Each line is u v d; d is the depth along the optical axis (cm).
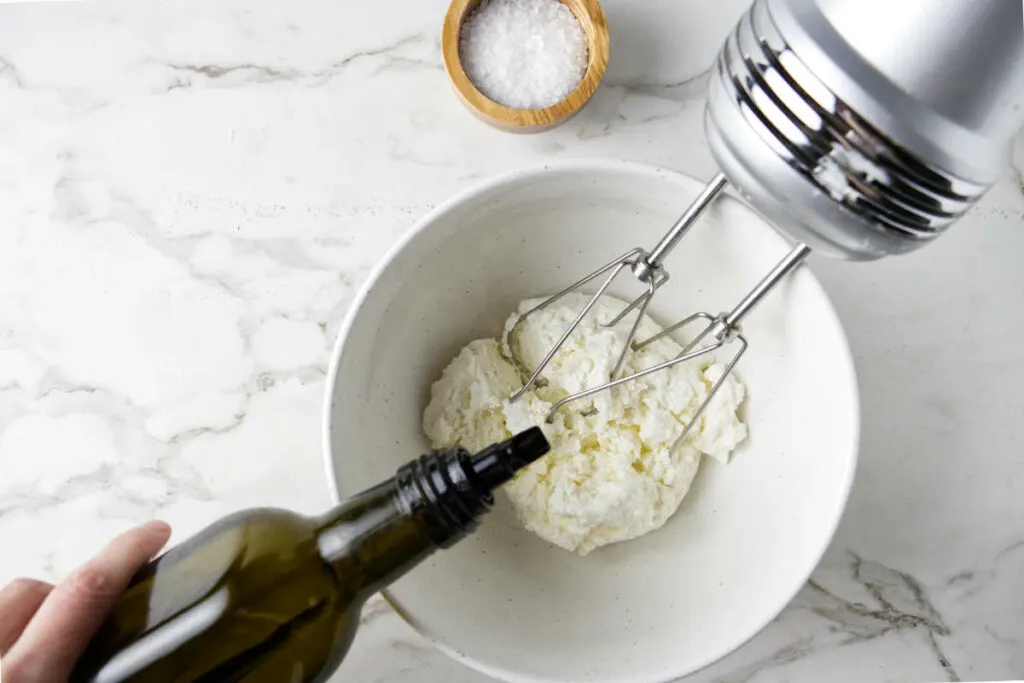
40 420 72
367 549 52
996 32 48
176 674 53
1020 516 70
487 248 65
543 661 60
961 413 71
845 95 49
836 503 59
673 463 65
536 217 64
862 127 49
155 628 53
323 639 53
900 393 71
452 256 64
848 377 59
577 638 62
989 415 71
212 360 72
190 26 74
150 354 72
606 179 62
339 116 73
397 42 73
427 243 62
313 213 73
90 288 73
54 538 71
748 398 66
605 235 66
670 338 68
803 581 59
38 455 72
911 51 49
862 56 49
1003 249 71
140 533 56
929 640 70
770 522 62
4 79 74
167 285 73
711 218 62
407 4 73
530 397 65
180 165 73
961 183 51
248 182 73
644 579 64
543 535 65
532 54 71
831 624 70
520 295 69
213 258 73
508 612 63
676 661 59
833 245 53
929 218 52
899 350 71
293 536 53
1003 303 71
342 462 60
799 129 50
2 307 72
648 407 65
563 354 66
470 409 65
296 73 73
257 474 71
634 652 61
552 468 64
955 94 49
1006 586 70
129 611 54
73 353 72
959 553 70
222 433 72
